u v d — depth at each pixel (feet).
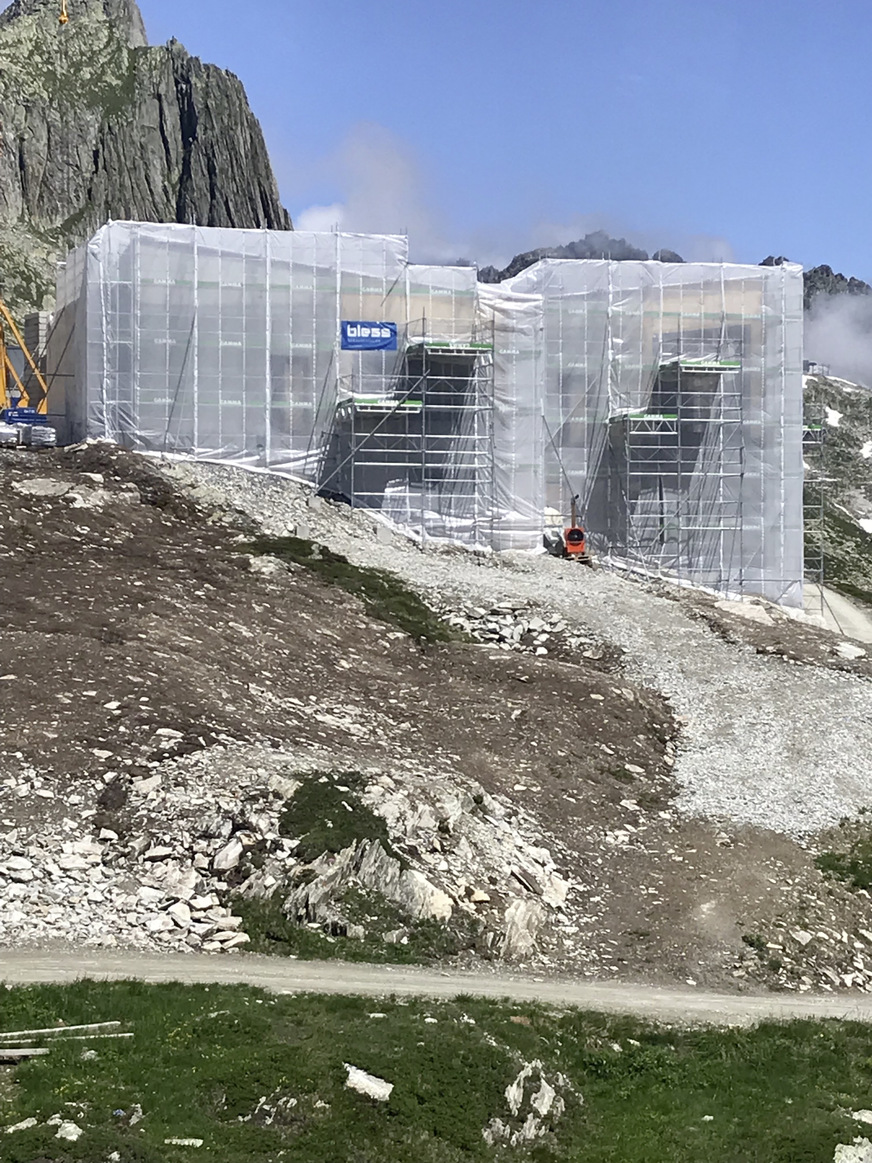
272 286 218.18
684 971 94.58
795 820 122.31
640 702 145.69
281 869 89.61
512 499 224.12
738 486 230.07
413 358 221.05
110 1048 59.26
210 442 216.13
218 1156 52.16
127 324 213.66
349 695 132.46
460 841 100.53
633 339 230.68
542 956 92.89
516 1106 60.90
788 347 231.71
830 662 168.45
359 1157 54.29
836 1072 72.23
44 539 159.53
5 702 104.06
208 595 151.33
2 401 264.72
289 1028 64.28
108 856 88.79
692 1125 64.03
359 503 217.56
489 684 144.97
